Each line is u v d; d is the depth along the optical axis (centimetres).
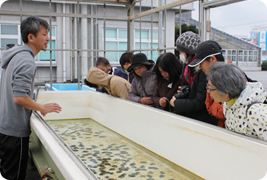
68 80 1133
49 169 194
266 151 131
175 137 198
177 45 233
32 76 207
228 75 137
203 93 198
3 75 218
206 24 305
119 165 198
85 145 247
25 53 208
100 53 1052
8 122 210
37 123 209
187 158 186
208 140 167
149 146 232
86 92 374
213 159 163
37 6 995
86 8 998
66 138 271
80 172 114
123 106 277
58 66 1123
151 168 192
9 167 216
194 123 179
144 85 289
